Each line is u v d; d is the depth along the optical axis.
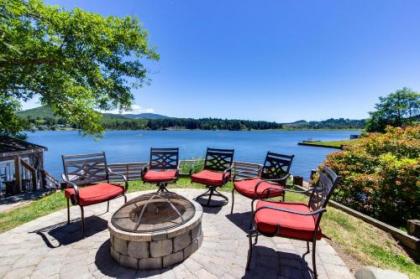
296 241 3.07
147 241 2.41
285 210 2.31
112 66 10.95
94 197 3.30
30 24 8.05
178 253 2.56
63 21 8.11
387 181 4.40
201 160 8.55
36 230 3.40
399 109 27.52
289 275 2.35
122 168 7.25
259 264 2.53
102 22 9.02
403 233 3.26
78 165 3.98
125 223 2.64
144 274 2.37
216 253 2.76
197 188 5.95
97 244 2.98
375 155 5.29
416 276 2.51
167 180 4.43
